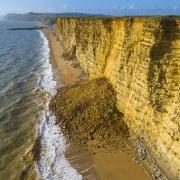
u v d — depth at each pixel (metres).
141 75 26.97
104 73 41.09
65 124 33.09
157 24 24.23
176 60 23.39
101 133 30.41
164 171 22.98
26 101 41.88
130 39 30.47
